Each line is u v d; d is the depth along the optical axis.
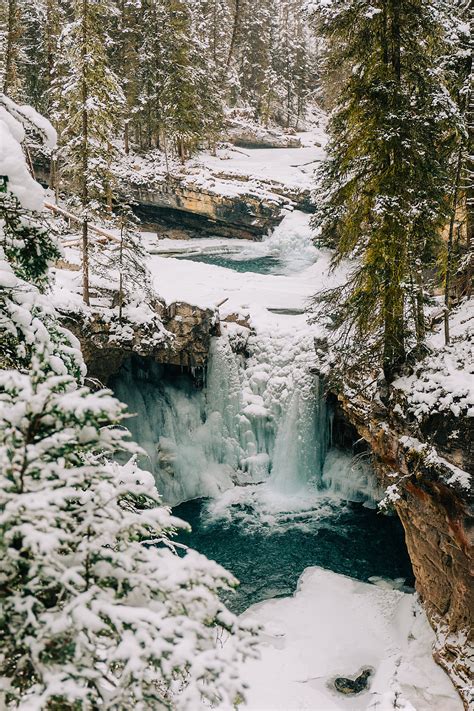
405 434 11.96
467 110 12.91
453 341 12.83
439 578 12.08
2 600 3.26
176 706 3.30
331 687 11.50
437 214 12.12
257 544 17.92
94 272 18.94
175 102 41.41
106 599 3.45
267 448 22.08
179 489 20.89
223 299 24.33
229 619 3.65
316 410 21.08
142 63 42.22
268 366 22.12
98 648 3.66
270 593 15.52
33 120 6.88
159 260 31.36
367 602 14.45
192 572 3.69
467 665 10.58
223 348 21.92
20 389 3.68
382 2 11.54
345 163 12.53
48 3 35.38
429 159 11.74
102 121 16.83
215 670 3.20
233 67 63.22
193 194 41.31
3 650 3.46
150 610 3.46
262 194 41.25
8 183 5.73
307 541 18.05
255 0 63.12
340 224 14.37
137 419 21.33
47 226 6.50
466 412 10.37
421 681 11.10
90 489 4.15
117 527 3.59
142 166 44.69
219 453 22.09
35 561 3.21
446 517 10.71
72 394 3.39
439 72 11.74
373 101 11.86
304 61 65.31
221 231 42.78
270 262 36.75
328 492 21.06
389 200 11.67
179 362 20.86
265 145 57.34
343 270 31.25
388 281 12.29
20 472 3.34
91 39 16.08
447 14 11.74
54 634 3.17
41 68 39.12
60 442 3.46
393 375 12.98
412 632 12.71
